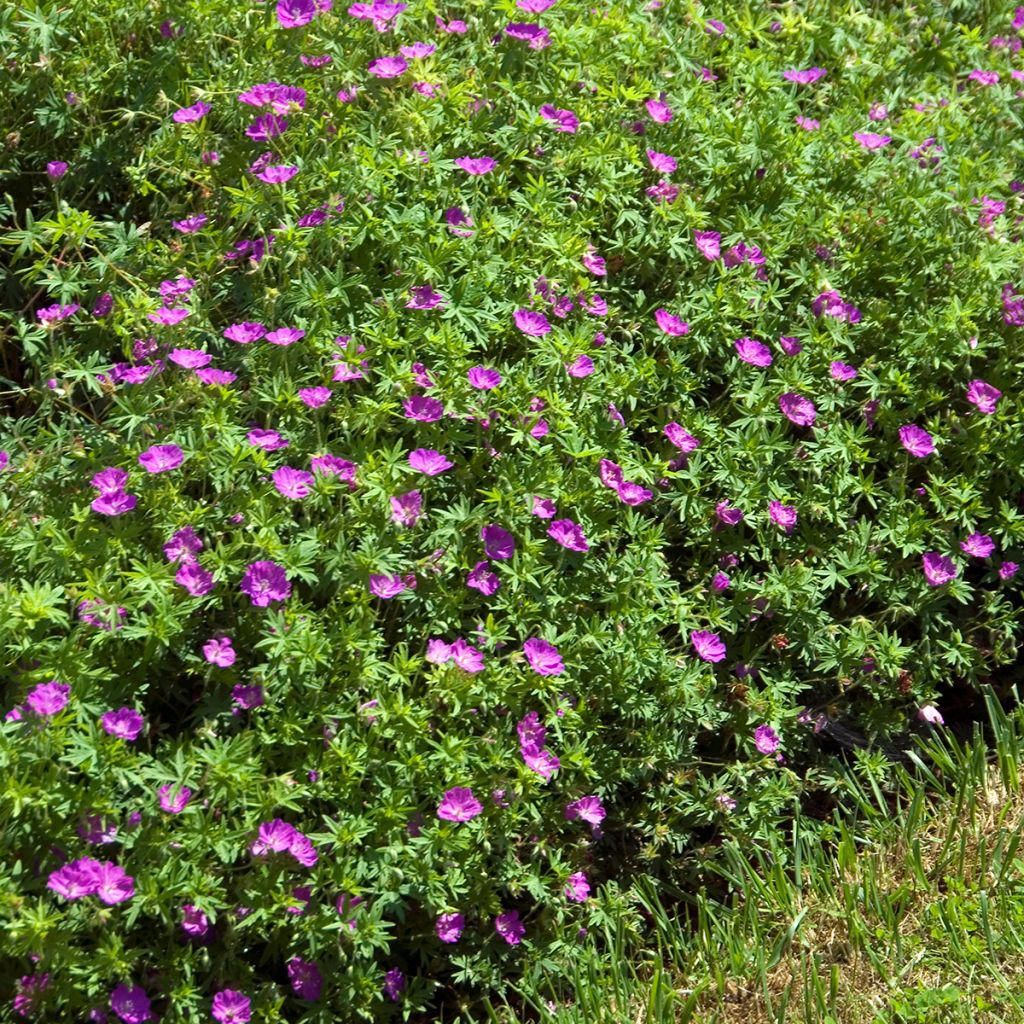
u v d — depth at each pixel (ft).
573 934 6.77
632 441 7.35
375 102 7.59
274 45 7.63
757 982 6.74
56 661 6.33
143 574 6.46
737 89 8.27
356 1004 6.43
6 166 7.48
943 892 6.95
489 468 7.02
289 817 6.53
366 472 6.73
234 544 6.54
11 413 7.30
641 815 7.02
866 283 7.86
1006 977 6.68
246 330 7.01
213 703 6.49
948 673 7.51
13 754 6.14
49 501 6.70
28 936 6.02
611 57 7.97
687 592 7.16
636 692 6.91
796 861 6.99
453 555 6.79
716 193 7.74
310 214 7.16
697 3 8.47
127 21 7.57
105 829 6.20
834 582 7.29
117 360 7.22
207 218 7.33
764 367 7.55
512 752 6.68
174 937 6.36
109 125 7.58
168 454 6.63
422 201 7.32
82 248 7.36
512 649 6.94
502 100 7.71
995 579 7.70
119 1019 6.19
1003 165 8.39
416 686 6.75
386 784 6.50
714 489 7.39
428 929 6.66
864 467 7.71
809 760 7.39
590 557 7.00
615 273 7.62
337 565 6.64
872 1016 6.63
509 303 7.23
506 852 6.71
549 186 7.44
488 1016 6.69
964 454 7.63
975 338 7.61
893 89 8.79
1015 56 9.24
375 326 7.02
